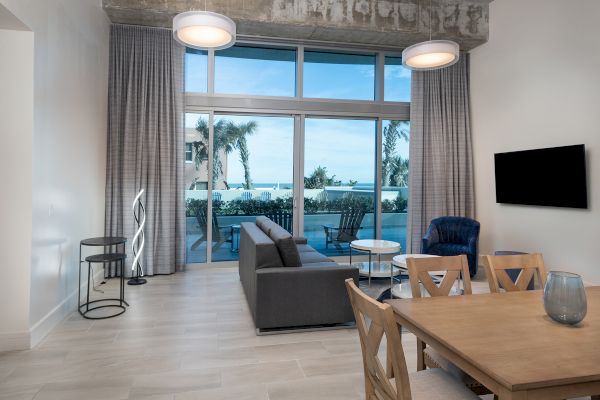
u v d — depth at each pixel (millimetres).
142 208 4875
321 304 3234
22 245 2799
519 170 5023
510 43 5234
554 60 4582
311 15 5098
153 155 5020
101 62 4613
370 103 5961
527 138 4980
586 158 4215
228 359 2719
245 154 5703
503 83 5367
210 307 3846
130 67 4938
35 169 2854
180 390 2305
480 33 5625
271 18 4977
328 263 3633
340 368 2605
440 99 5934
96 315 3561
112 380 2404
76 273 3834
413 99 5863
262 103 5617
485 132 5738
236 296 4215
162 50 5078
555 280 1602
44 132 3006
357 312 1551
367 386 1616
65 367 2559
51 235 3189
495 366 1241
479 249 5879
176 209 5223
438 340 1487
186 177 5496
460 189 5934
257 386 2363
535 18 4836
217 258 5656
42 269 3016
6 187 2764
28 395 2221
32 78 2805
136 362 2650
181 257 5266
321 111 5816
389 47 5895
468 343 1424
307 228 5961
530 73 4922
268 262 3268
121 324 3352
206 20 3295
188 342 2998
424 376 1696
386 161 6152
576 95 4320
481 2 5594
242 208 5723
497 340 1453
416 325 1644
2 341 2775
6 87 2762
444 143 5898
